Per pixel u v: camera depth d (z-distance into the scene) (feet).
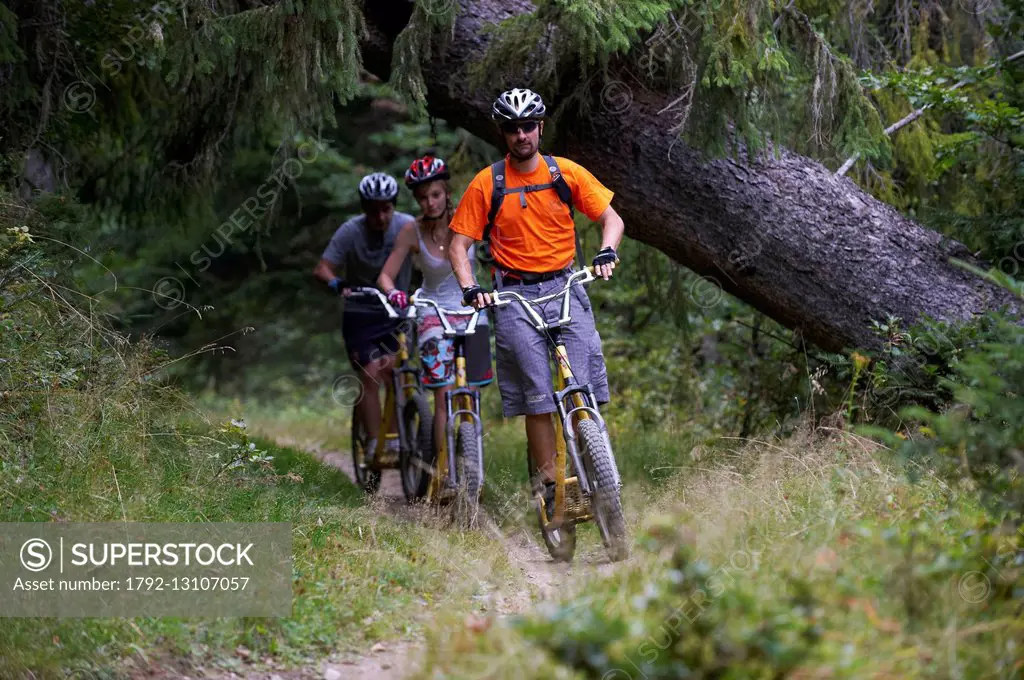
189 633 20.84
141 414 30.96
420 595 24.86
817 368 38.99
